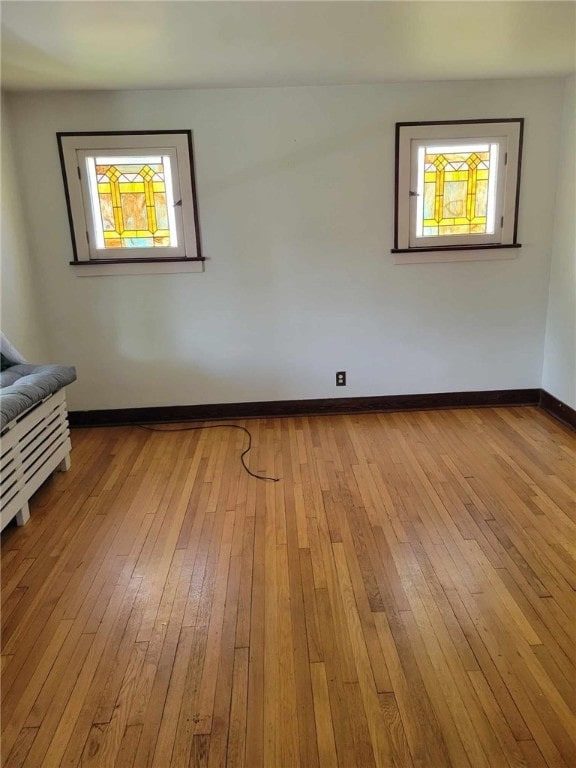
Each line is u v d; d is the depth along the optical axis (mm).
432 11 2166
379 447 3291
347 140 3422
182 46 2486
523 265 3684
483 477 2855
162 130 3346
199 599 1987
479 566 2123
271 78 3109
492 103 3389
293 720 1490
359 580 2062
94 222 3475
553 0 2088
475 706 1513
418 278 3676
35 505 2705
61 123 3311
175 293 3627
